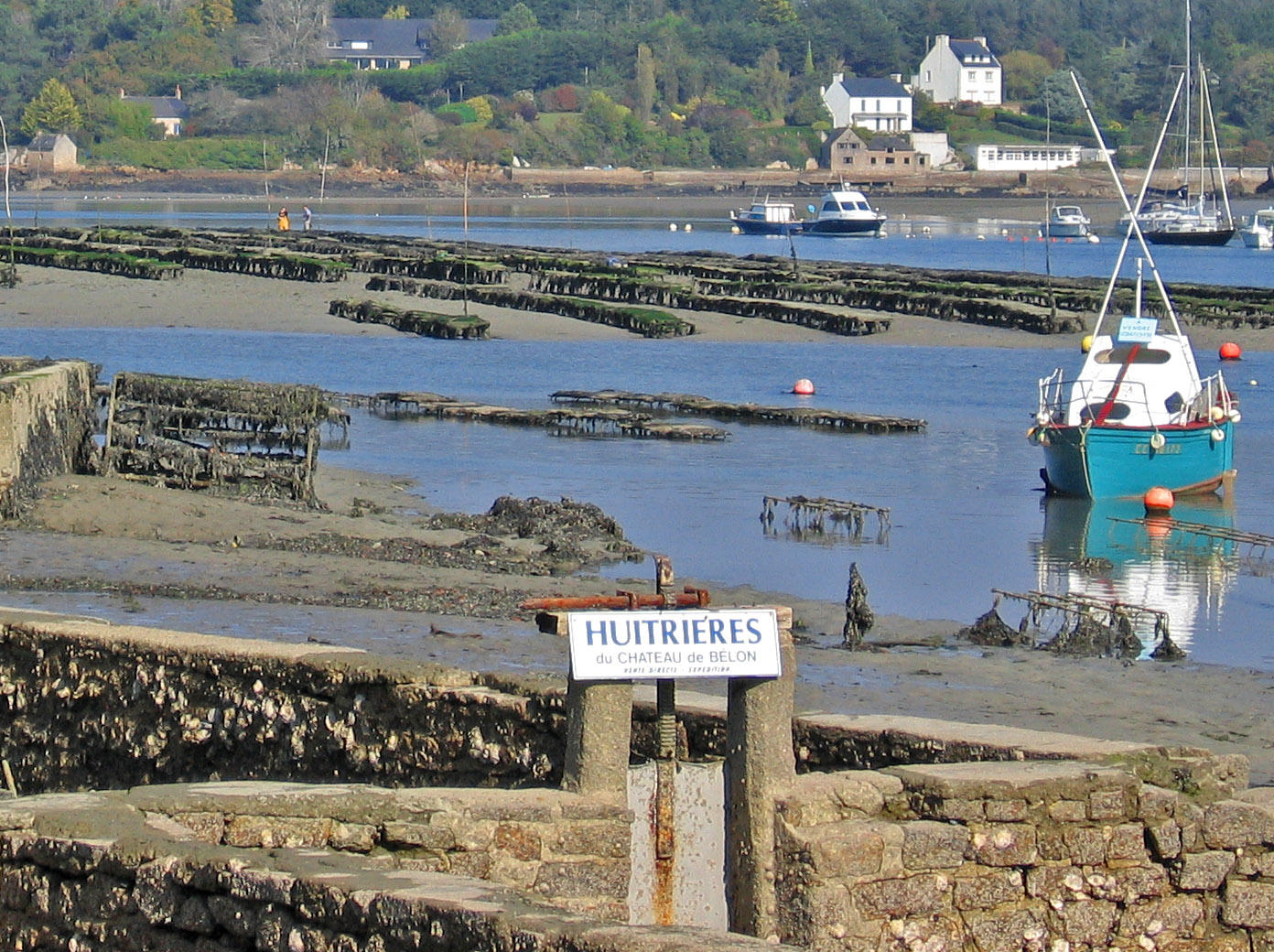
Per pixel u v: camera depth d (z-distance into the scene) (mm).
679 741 38031
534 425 146500
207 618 69562
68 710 45406
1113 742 34719
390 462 125000
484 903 25453
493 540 93188
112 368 179625
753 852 30766
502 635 68062
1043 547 100688
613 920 30516
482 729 38844
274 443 102250
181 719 43406
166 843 28156
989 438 145375
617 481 119812
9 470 88062
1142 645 75750
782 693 30984
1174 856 31797
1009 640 74875
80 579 75938
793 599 83875
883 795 31203
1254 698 66375
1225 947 32031
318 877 26719
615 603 31250
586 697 30781
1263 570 95812
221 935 27422
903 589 87438
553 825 30359
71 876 28938
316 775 41438
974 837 30938
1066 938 31312
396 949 25625
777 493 116438
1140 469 117312
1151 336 120688
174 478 99688
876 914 30453
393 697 40281
